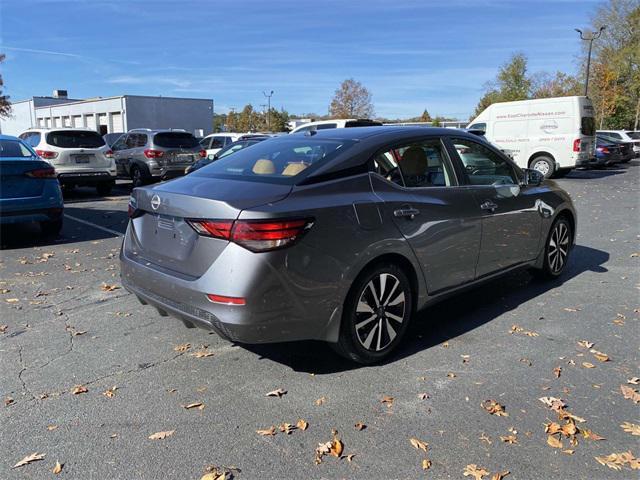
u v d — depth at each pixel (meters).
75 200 13.29
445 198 4.11
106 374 3.63
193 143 16.34
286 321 3.22
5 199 7.27
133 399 3.30
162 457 2.74
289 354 3.93
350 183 3.60
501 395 3.35
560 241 5.73
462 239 4.23
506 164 4.98
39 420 3.07
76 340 4.20
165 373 3.65
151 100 42.84
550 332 4.37
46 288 5.55
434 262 4.02
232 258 3.10
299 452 2.78
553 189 5.55
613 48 47.41
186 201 3.35
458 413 3.14
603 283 5.72
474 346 4.09
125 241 4.02
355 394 3.36
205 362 3.81
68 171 13.09
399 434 2.93
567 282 5.76
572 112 17.20
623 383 3.51
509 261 4.91
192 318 3.30
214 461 2.71
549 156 17.80
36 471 2.63
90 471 2.63
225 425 3.02
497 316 4.73
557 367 3.73
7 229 8.91
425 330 4.42
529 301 5.13
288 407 3.21
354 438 2.90
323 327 3.38
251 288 3.08
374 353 3.72
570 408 3.20
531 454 2.76
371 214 3.56
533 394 3.36
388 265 3.70
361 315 3.60
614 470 2.64
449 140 4.41
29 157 8.05
